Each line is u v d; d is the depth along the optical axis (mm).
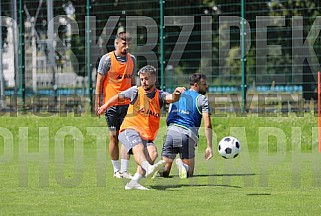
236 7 50625
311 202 20219
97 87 28562
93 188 23531
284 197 21234
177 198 20922
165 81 50094
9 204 19859
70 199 20781
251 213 18297
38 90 53469
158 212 18391
